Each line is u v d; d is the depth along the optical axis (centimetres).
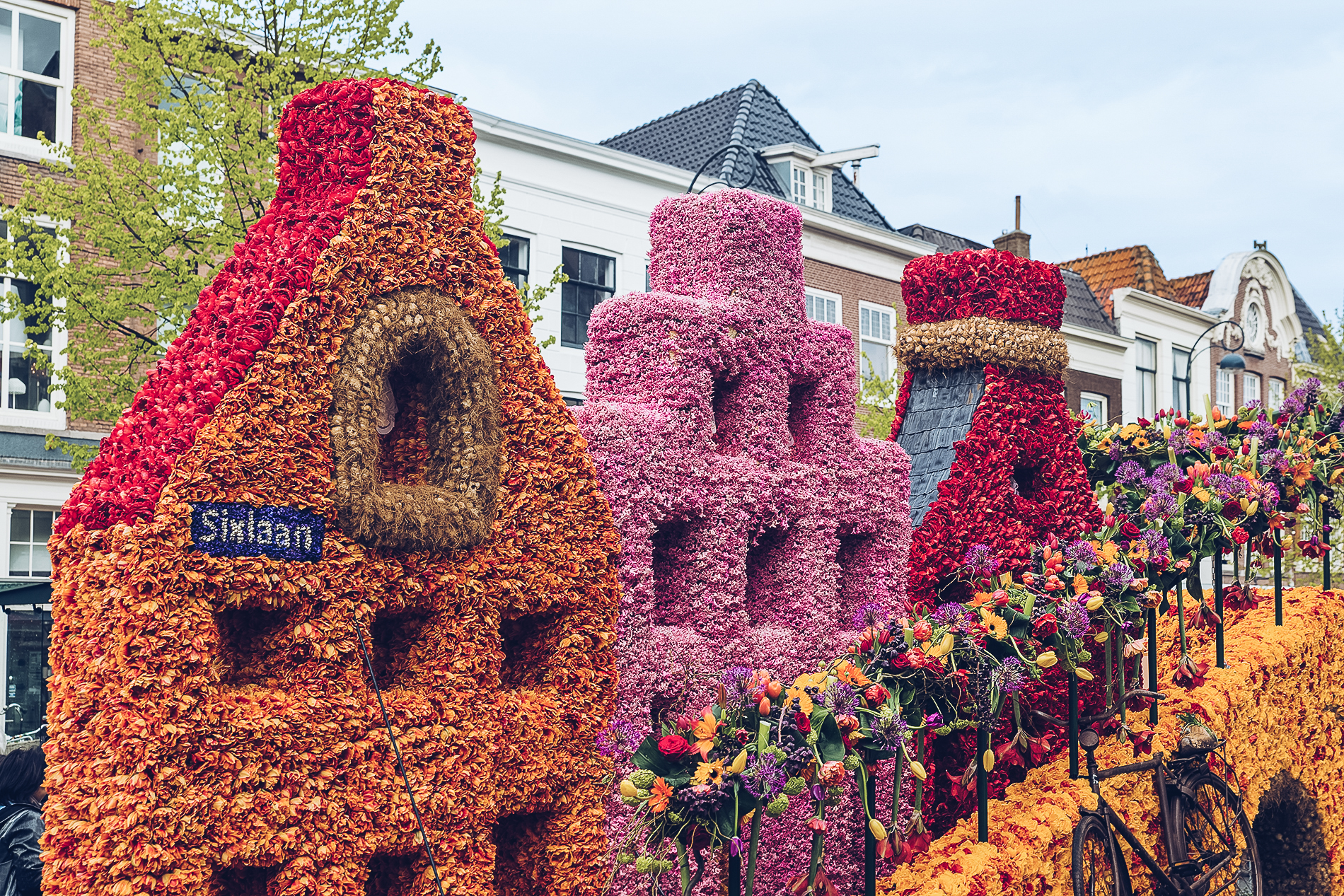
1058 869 804
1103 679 984
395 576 581
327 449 564
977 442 945
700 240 843
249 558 534
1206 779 917
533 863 650
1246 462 998
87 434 1562
